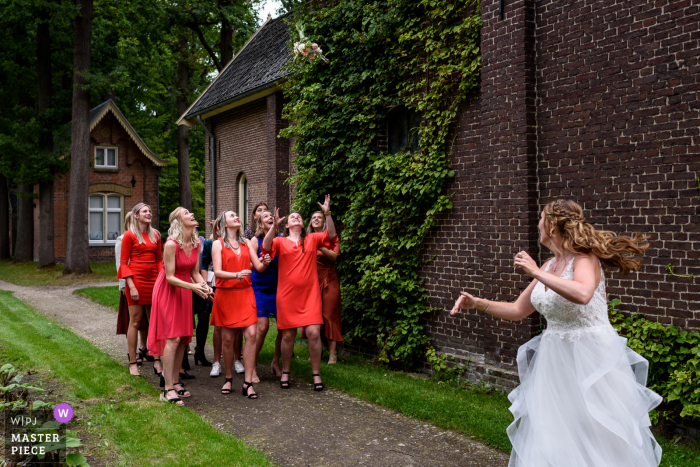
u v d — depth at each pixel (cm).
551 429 290
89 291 1490
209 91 1553
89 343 829
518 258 287
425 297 702
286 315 610
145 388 588
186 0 2059
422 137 700
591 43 520
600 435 279
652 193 473
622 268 294
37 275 1991
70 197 1906
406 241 718
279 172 1188
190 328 565
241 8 2058
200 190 3516
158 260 676
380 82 760
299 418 512
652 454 289
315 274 624
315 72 855
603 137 511
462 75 642
